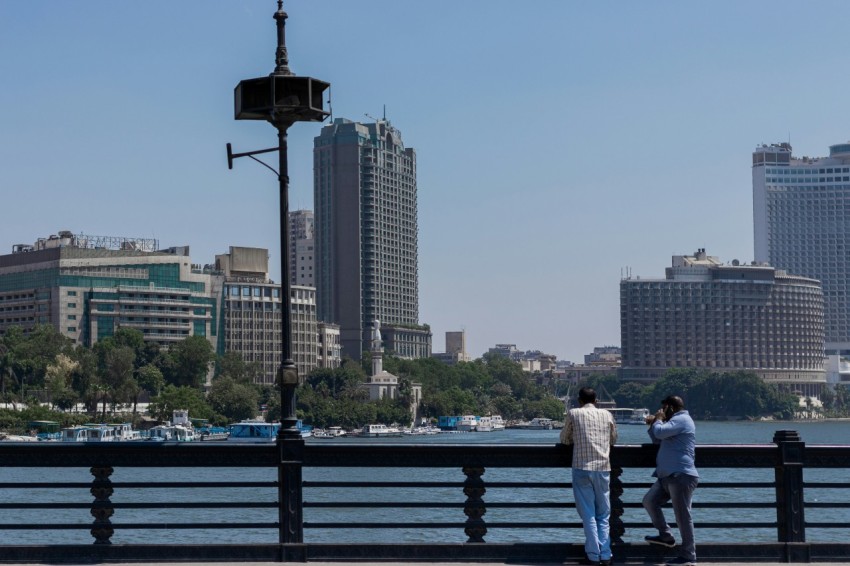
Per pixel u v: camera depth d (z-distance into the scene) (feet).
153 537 279.49
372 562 95.96
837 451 99.76
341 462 97.04
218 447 96.27
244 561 95.55
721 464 99.81
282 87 98.48
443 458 97.60
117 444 96.22
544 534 263.70
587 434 96.43
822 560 98.53
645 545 99.50
